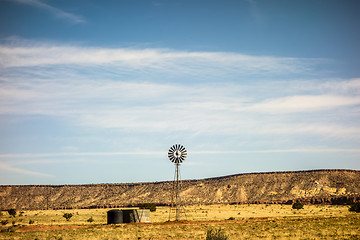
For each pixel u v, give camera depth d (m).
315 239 48.97
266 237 52.16
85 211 164.38
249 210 153.62
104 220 102.31
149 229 67.38
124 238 54.62
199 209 170.50
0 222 91.81
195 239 52.19
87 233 62.12
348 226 63.72
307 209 149.38
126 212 81.38
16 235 60.28
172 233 59.91
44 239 54.38
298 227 64.81
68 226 77.00
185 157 85.25
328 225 66.69
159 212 146.25
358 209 116.69
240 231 61.16
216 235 48.47
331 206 168.12
